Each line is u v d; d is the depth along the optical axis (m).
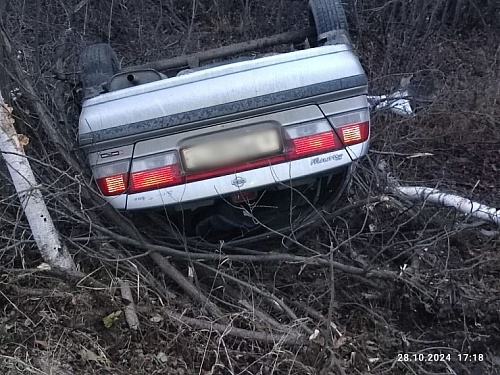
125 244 3.74
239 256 3.58
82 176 3.56
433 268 3.67
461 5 7.65
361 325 3.48
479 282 3.78
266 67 3.37
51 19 6.09
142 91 3.39
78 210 3.82
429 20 7.32
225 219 3.70
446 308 3.51
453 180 4.87
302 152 3.36
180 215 3.81
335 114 3.36
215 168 3.35
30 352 3.10
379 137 4.93
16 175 3.47
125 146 3.32
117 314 3.30
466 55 6.94
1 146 3.45
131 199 3.38
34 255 3.71
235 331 3.25
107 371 3.06
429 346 3.41
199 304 3.52
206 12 7.75
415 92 5.80
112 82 3.78
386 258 3.90
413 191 4.34
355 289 3.68
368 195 3.95
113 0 6.75
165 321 3.36
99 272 3.62
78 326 3.24
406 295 3.54
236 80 3.33
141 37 6.61
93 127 3.29
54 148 4.20
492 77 6.03
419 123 5.29
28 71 4.67
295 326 3.29
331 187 3.86
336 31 4.18
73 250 3.77
